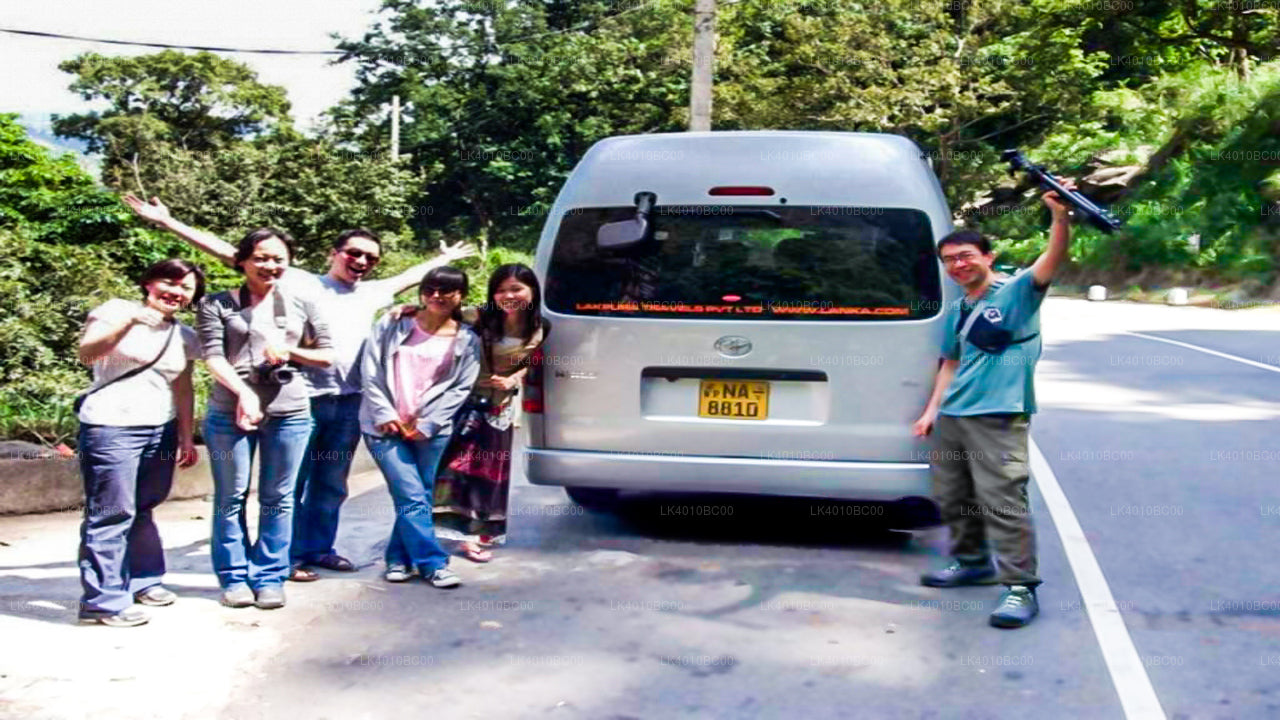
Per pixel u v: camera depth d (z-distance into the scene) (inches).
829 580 226.5
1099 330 899.4
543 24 1867.6
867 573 231.3
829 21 1743.4
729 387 240.2
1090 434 391.5
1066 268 1718.8
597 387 245.3
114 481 194.7
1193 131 1733.5
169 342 200.5
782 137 240.7
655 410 243.6
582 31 1929.1
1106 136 1844.2
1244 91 1697.8
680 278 241.6
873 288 234.7
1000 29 1881.2
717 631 195.8
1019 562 198.7
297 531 231.3
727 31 1851.6
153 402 198.2
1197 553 241.9
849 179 237.3
